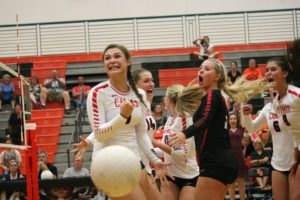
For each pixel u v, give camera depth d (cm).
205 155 442
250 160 1044
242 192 958
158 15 2131
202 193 443
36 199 703
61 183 757
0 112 1027
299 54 517
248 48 1934
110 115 419
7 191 745
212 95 441
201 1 2139
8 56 2027
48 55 1959
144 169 446
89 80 1830
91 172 353
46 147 1451
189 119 566
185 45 2009
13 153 1117
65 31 2045
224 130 448
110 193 353
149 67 1852
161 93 1698
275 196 550
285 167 544
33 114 1567
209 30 2023
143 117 445
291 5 2120
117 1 2158
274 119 549
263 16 2003
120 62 421
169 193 564
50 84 1658
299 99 503
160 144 546
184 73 1798
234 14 2016
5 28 2050
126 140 421
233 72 1548
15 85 945
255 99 1559
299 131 515
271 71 521
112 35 2036
